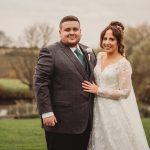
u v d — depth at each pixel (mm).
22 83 38344
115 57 5836
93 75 5691
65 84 5355
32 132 11219
